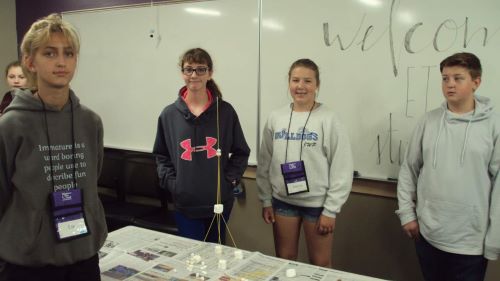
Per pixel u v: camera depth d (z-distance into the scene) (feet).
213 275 4.43
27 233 3.33
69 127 3.56
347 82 7.47
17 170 3.24
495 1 6.16
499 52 6.23
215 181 6.41
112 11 10.24
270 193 7.07
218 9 8.67
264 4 8.10
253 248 9.17
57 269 3.56
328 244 6.55
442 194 5.49
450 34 6.54
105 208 9.61
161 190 9.74
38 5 11.71
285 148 6.51
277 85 8.17
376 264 7.79
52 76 3.25
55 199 3.46
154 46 9.70
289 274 4.40
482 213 5.32
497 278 6.76
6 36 12.06
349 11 7.27
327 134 6.24
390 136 7.22
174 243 5.41
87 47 10.84
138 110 10.21
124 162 10.29
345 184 6.18
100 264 4.70
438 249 5.69
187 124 6.36
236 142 6.86
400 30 6.89
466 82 5.28
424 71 6.80
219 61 8.81
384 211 7.56
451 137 5.47
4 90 12.09
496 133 5.22
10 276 3.38
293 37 7.87
